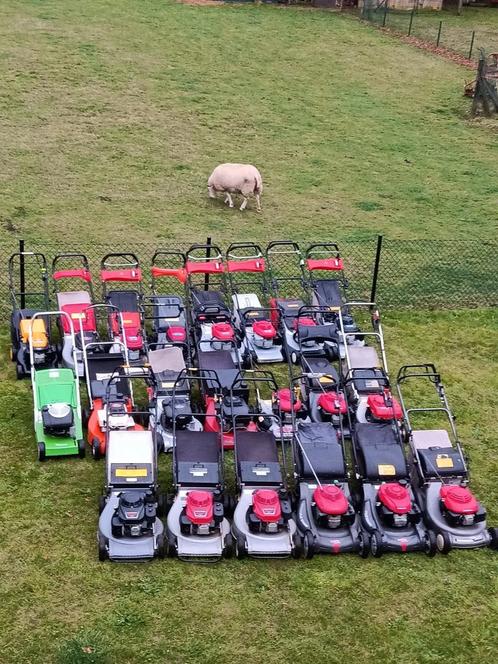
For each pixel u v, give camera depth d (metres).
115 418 15.83
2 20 44.03
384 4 51.50
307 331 19.23
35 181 29.94
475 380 19.89
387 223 28.50
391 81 42.31
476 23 52.03
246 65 42.38
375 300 23.23
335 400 16.86
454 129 37.66
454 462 15.30
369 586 13.82
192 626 12.88
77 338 18.78
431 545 14.38
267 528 14.09
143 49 42.75
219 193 29.81
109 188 29.91
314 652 12.60
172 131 35.09
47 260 24.28
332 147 34.94
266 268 24.58
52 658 12.20
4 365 19.12
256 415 15.92
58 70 39.31
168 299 20.19
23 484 15.59
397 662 12.53
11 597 13.20
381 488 14.64
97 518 14.91
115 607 13.11
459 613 13.45
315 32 47.69
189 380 17.84
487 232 28.20
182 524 13.91
